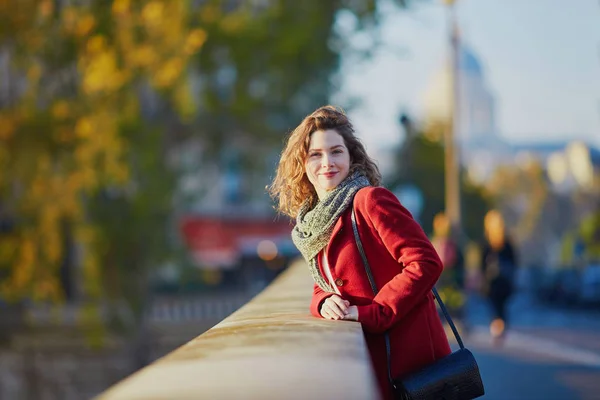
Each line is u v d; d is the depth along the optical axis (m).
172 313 35.28
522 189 105.62
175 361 2.05
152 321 34.50
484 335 18.22
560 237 101.12
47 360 30.41
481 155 141.75
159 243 25.48
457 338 3.37
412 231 3.23
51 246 23.06
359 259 3.28
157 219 25.17
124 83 22.27
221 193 47.09
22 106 22.12
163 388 1.65
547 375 11.75
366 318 3.14
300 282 7.30
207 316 35.38
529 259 97.25
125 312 25.92
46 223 22.78
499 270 16.94
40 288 23.23
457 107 33.81
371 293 3.28
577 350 14.98
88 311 25.61
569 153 107.81
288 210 3.76
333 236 3.30
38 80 22.33
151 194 24.41
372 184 3.61
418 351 3.25
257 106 26.69
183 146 30.34
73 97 22.52
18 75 22.98
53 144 22.23
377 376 3.23
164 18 22.14
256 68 26.17
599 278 27.98
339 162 3.47
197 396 1.55
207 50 24.88
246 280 46.66
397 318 3.15
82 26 21.55
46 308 30.30
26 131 21.94
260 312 3.82
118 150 22.28
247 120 27.64
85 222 24.56
